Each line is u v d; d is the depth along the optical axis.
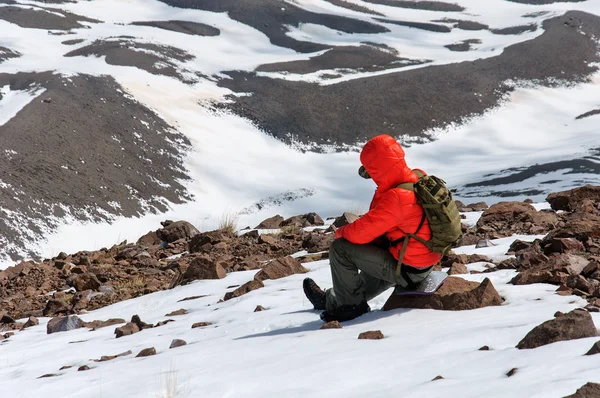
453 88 163.50
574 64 179.88
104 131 120.44
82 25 183.25
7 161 101.94
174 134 129.75
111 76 140.88
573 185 100.31
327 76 169.75
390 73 171.50
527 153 133.00
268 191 119.00
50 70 138.25
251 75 165.00
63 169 104.44
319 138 142.25
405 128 147.50
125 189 105.94
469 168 128.12
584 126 148.88
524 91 164.50
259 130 140.62
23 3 191.75
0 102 124.75
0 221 86.31
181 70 158.12
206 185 116.69
